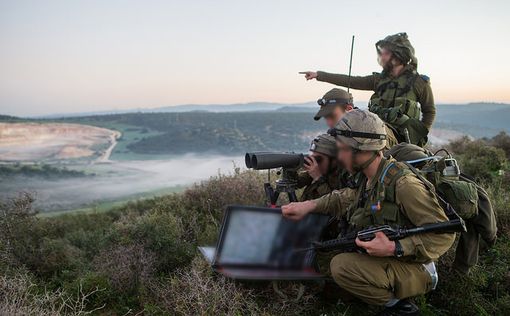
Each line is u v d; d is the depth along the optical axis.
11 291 3.12
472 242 3.00
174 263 4.09
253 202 5.23
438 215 2.52
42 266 4.38
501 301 3.13
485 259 3.74
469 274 3.31
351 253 2.86
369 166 2.68
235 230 3.03
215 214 5.24
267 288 3.37
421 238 2.51
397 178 2.59
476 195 2.78
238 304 3.03
